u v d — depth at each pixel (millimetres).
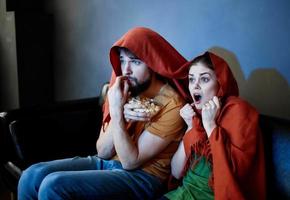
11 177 1795
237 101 1262
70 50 2744
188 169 1361
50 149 1906
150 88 1500
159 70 1442
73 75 2766
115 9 2312
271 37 1556
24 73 2730
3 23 2725
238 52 1688
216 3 1733
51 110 1947
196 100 1351
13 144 1816
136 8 2166
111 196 1390
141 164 1429
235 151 1205
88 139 2057
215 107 1256
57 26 2812
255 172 1241
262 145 1251
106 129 1604
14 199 1868
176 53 1494
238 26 1666
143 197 1425
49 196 1346
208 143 1291
